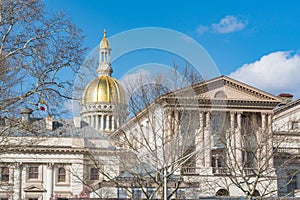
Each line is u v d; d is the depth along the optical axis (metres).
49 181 69.94
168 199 24.08
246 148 47.03
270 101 73.69
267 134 49.06
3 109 31.16
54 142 69.62
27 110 32.50
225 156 44.69
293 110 78.62
